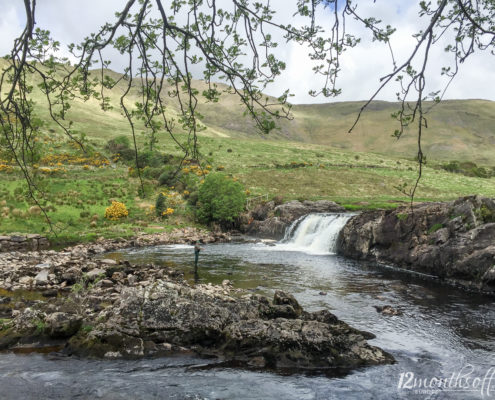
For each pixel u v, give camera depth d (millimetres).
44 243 29234
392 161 105000
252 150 99188
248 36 3641
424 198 57094
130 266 20891
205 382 8727
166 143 72562
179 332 10531
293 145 123438
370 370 9406
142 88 3885
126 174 56969
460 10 3449
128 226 38094
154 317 10758
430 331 12219
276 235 38906
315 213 39125
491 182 81062
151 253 28062
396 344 11109
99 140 86750
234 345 10156
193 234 37750
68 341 10266
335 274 21391
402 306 15141
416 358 10148
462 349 10781
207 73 3873
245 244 34469
